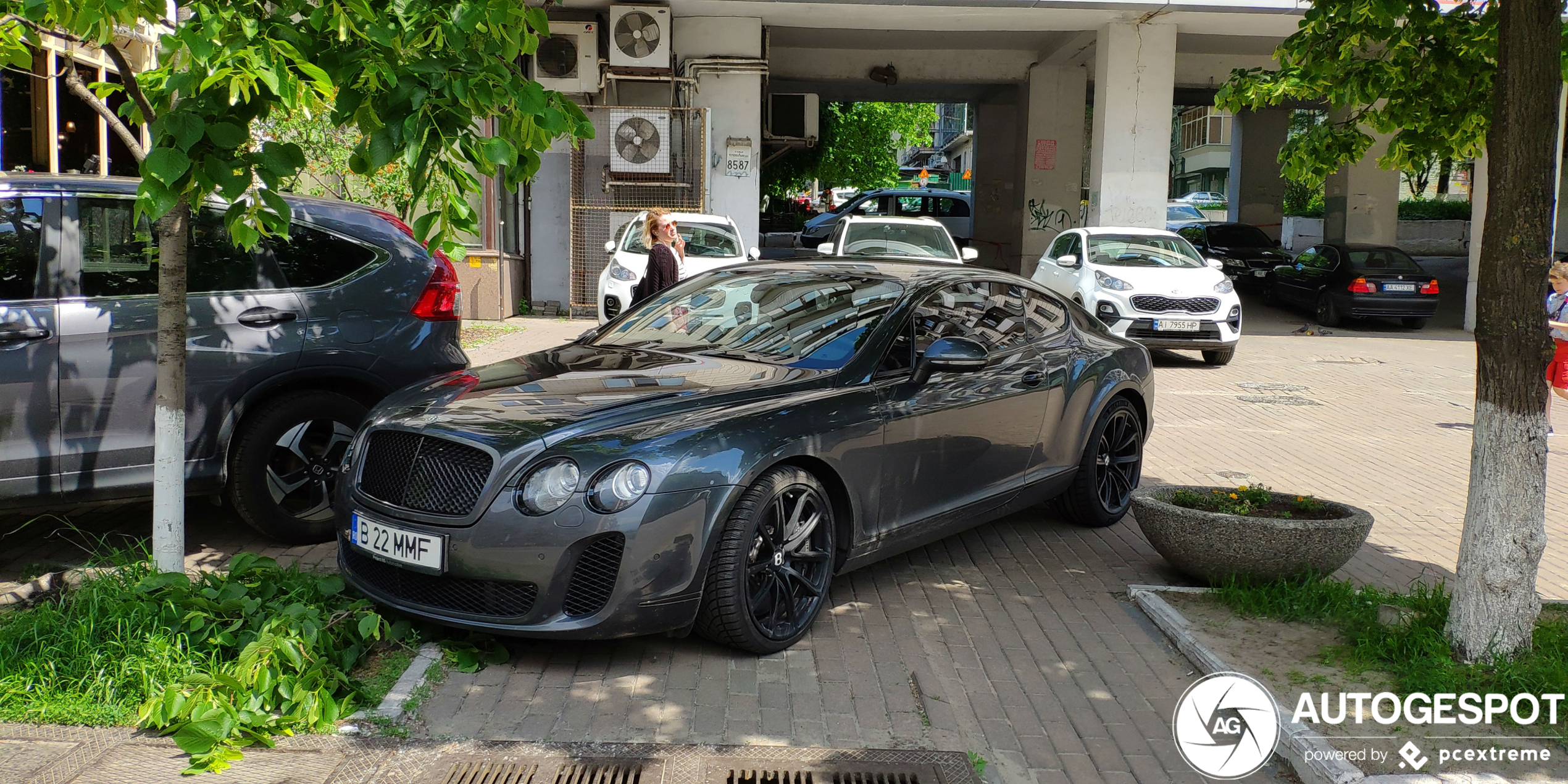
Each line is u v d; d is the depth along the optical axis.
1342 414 10.95
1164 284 13.89
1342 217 24.02
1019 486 5.73
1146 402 6.76
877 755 3.55
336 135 10.49
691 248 14.60
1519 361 4.09
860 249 15.20
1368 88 5.41
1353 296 18.78
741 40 18.44
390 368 5.71
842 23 18.91
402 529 4.14
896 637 4.64
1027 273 25.62
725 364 5.04
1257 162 33.28
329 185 11.42
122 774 3.28
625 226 16.64
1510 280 4.07
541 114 3.90
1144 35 18.17
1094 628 4.83
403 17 3.80
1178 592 5.14
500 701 3.90
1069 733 3.81
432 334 5.86
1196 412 10.92
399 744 3.54
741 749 3.56
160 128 3.64
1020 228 26.08
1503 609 4.13
